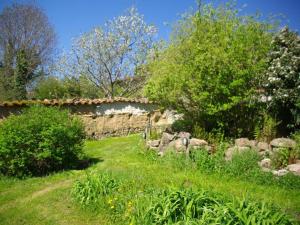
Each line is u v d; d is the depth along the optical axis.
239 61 9.12
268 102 9.71
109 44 22.73
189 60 9.52
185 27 10.08
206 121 10.25
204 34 9.66
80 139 9.89
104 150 12.09
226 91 8.96
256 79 9.55
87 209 5.95
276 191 6.70
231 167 7.91
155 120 17.58
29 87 27.41
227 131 9.96
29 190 7.43
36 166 8.88
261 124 9.48
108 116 15.91
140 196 5.57
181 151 9.12
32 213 5.98
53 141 8.89
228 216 4.41
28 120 8.96
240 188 6.86
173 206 4.84
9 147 8.41
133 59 23.06
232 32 9.42
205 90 9.32
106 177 6.77
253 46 9.41
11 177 8.49
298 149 7.90
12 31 29.33
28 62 28.08
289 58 9.38
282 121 9.77
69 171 8.94
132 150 11.12
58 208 6.16
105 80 23.06
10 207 6.41
